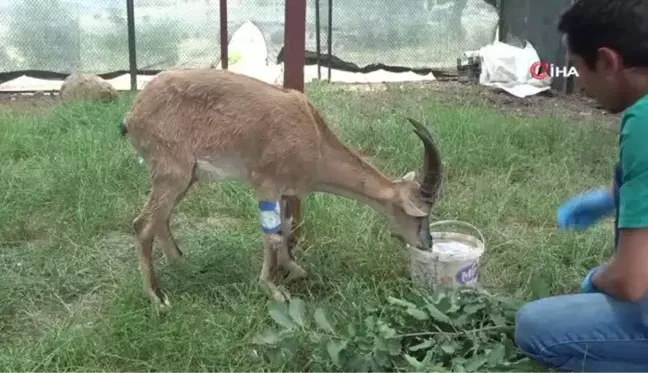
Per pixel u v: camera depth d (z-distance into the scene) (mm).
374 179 3010
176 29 6828
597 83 1927
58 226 3705
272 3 6984
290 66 3334
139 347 2705
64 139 4699
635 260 1883
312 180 2992
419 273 3090
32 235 3664
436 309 2639
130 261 3430
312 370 2590
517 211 4035
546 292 2939
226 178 3010
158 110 2941
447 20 7266
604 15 1823
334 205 3760
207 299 3078
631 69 1853
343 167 2992
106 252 3502
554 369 2363
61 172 4141
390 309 2803
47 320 2988
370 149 4883
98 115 5234
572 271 3330
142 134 2980
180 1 6797
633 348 2182
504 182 4320
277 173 2918
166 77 2977
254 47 6906
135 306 2986
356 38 7156
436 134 4871
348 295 3041
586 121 5719
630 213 1870
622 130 1907
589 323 2209
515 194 4164
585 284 2396
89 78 5906
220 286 3131
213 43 6918
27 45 6609
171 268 3264
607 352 2211
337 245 3459
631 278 1900
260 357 2701
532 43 7074
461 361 2479
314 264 3328
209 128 2912
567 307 2260
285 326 2689
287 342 2639
